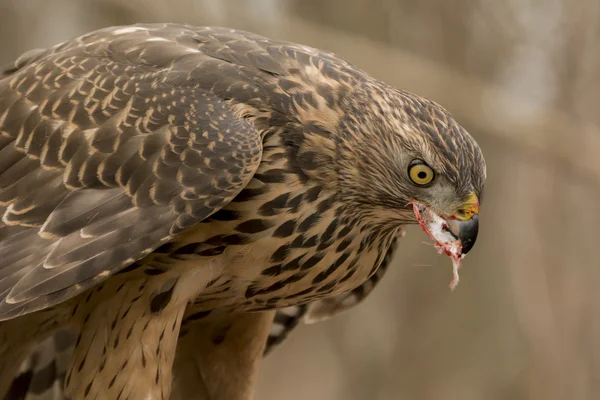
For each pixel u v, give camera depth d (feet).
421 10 64.49
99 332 36.65
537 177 66.59
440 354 68.08
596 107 63.36
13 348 40.29
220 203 34.91
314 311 44.60
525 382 66.74
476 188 37.19
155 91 36.27
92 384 36.63
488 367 67.41
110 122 35.96
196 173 35.06
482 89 62.03
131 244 34.58
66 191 35.53
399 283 67.67
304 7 64.08
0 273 34.47
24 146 36.40
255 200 36.09
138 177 35.27
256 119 36.47
